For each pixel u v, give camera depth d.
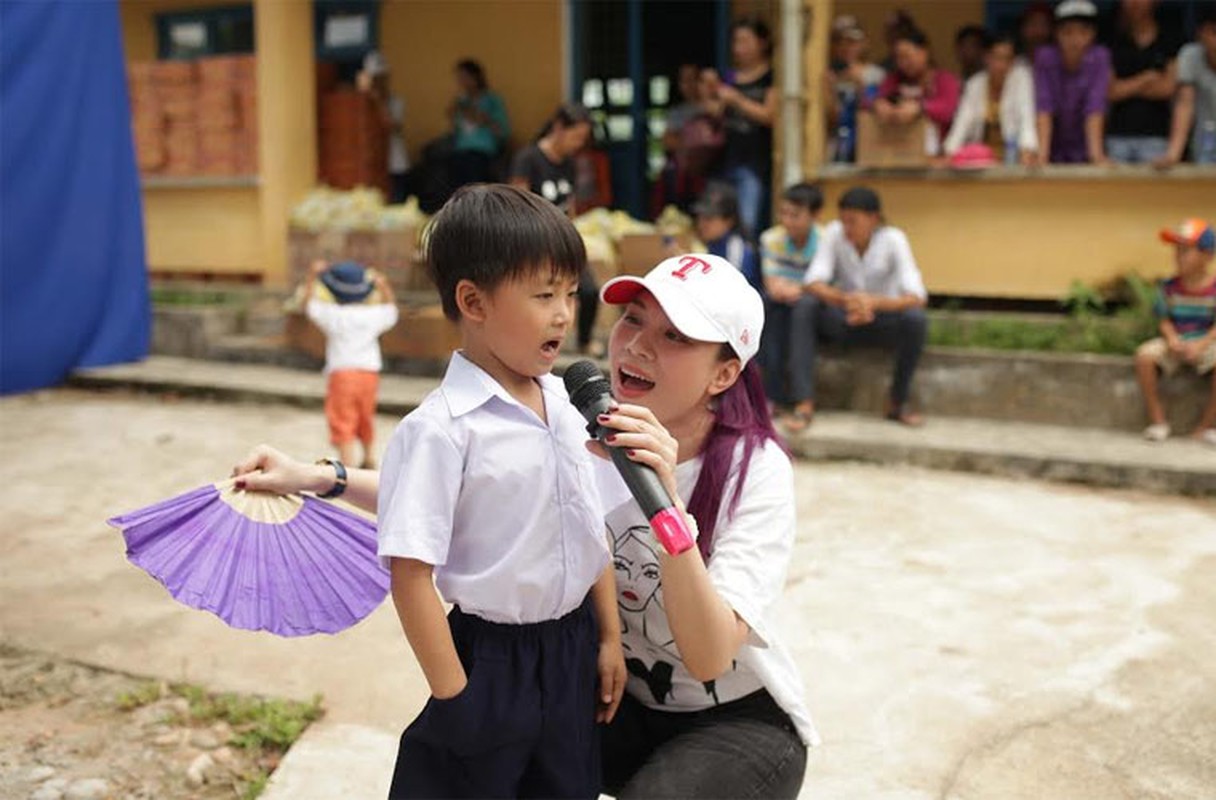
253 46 11.93
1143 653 4.10
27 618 4.41
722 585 1.93
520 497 1.87
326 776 3.27
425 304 9.09
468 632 1.93
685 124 9.04
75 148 8.59
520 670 1.91
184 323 9.38
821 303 7.28
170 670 3.96
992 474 6.50
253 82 10.22
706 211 6.99
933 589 4.74
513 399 1.89
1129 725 3.59
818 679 3.91
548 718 1.93
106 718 3.62
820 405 7.59
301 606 2.06
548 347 1.87
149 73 10.55
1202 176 7.61
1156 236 7.89
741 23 8.79
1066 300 8.02
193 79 10.42
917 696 3.78
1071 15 7.82
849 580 4.84
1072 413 7.11
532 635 1.92
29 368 8.58
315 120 10.80
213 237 10.56
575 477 1.93
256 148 10.30
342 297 6.22
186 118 10.52
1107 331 7.39
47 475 6.41
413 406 7.73
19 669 3.95
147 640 4.21
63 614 4.46
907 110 7.98
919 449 6.62
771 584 1.97
